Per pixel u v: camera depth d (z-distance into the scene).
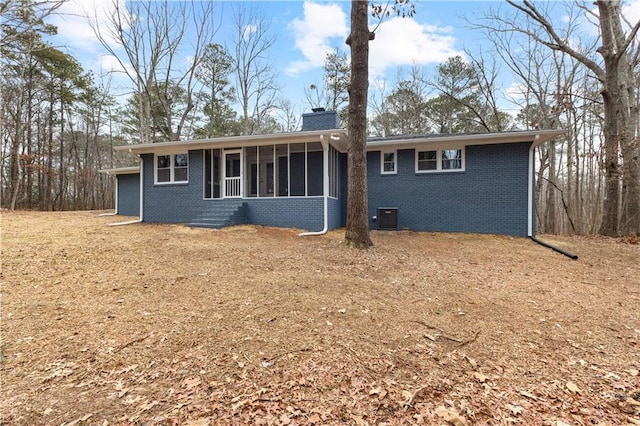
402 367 2.51
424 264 5.92
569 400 2.16
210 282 4.49
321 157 12.27
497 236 9.68
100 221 11.26
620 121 10.64
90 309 3.54
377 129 25.86
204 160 11.43
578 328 3.26
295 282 4.52
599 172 16.09
